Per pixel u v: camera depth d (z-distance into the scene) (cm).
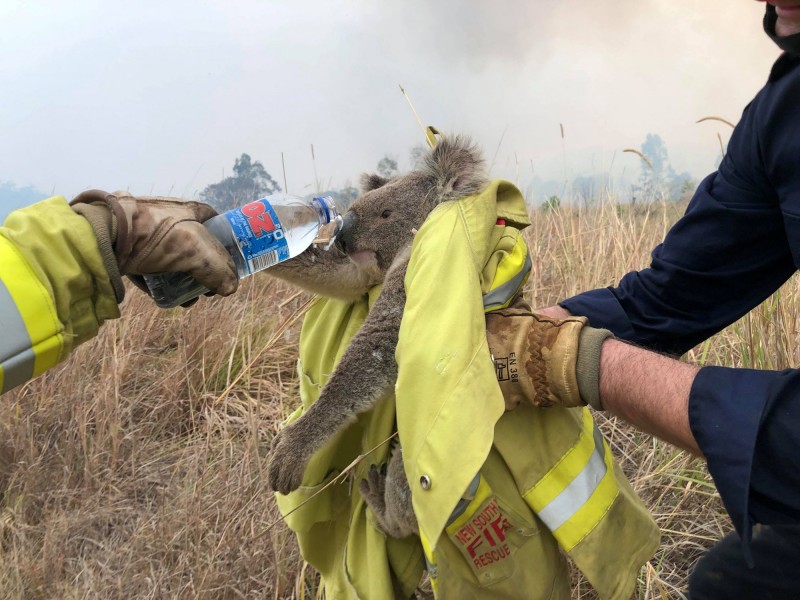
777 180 160
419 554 209
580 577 261
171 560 280
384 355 206
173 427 392
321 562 222
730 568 179
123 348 409
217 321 438
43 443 363
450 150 233
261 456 341
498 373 157
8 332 129
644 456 321
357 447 221
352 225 241
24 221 138
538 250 440
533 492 162
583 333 154
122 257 148
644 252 425
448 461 139
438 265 161
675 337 204
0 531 294
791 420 121
